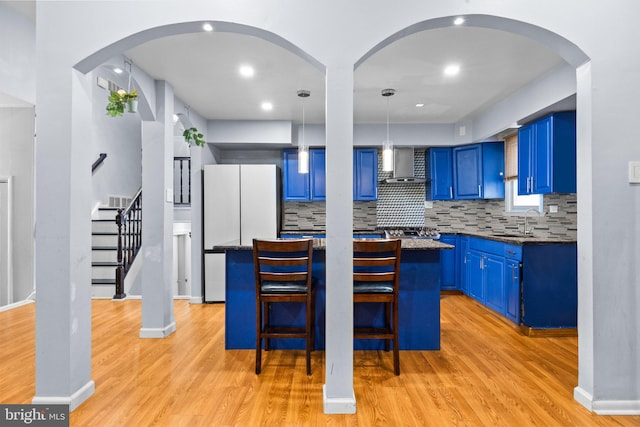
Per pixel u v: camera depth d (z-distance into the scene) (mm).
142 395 2246
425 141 5328
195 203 4910
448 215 5758
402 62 3213
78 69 2164
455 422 1956
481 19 2111
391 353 2973
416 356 2893
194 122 4676
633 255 2098
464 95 4105
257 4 2125
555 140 3604
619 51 2092
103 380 2453
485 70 3393
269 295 2578
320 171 5555
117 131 6387
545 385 2383
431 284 3037
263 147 5574
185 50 2936
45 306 2090
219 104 4387
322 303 3027
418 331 3037
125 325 3682
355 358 2857
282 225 5883
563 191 3590
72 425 1934
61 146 2109
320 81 3635
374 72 3432
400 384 2400
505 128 4270
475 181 5203
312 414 2037
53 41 2115
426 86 3811
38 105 2104
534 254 3420
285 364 2738
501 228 5211
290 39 2129
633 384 2084
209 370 2617
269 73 3432
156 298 3350
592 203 2102
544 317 3400
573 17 2084
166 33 2193
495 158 5094
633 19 2094
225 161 5863
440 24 2162
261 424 1939
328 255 2113
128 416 2018
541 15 2080
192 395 2248
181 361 2781
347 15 2131
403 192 5820
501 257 3865
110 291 4891
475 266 4613
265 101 4273
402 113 4809
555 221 4129
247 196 4934
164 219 3381
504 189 5086
